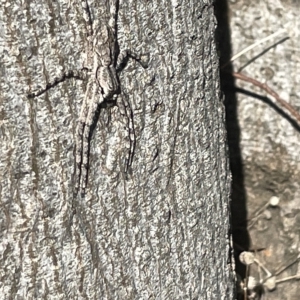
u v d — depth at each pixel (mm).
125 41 214
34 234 208
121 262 224
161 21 221
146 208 227
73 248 214
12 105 199
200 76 236
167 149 229
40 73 200
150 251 230
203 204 244
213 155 247
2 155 200
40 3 197
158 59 223
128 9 214
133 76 218
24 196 205
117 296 225
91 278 219
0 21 193
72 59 204
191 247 241
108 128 215
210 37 241
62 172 208
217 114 250
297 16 339
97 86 208
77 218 213
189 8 228
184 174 235
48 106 203
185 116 233
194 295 245
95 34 206
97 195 216
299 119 335
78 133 208
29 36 197
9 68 196
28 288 210
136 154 222
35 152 204
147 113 223
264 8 340
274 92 334
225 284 260
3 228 205
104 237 219
